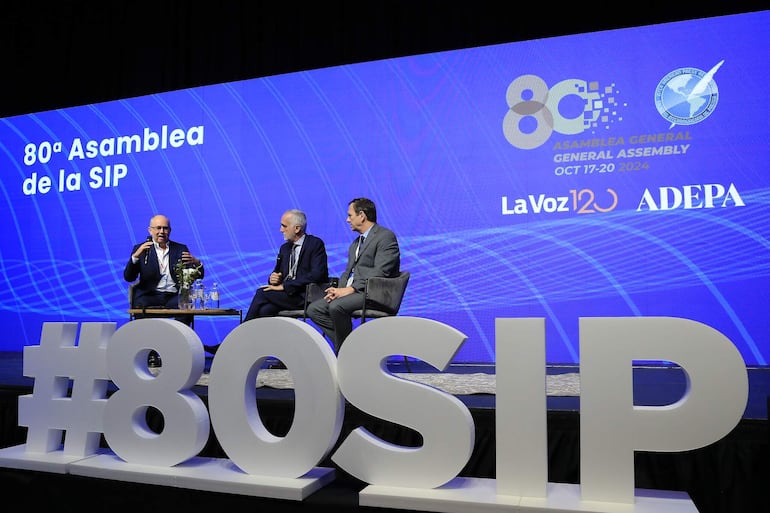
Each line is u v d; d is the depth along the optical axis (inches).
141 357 72.6
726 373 53.6
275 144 198.7
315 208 194.1
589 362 57.2
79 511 69.8
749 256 160.6
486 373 139.9
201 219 205.2
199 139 206.5
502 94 180.4
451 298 181.3
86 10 216.8
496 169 179.9
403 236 185.9
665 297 165.8
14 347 225.5
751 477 65.2
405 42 188.2
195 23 207.3
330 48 193.9
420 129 186.4
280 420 83.7
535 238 175.9
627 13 172.1
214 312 136.7
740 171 162.1
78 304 219.0
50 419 76.9
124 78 215.0
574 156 173.9
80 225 219.9
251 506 62.5
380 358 62.1
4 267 228.1
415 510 57.8
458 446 59.4
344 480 68.7
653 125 168.7
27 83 225.9
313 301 140.5
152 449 70.0
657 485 68.0
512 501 56.3
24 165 228.4
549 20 177.6
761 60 162.6
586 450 56.7
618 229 169.9
